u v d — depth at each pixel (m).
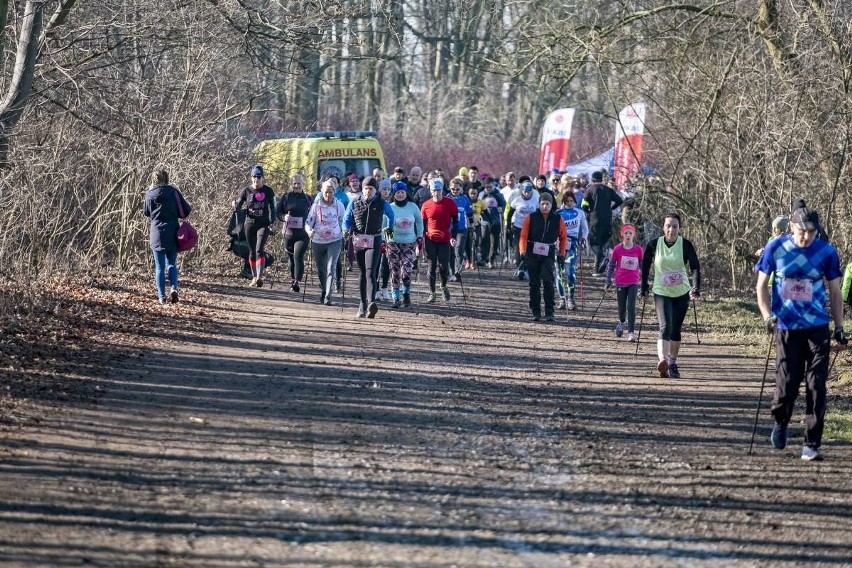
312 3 34.69
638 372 23.06
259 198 35.16
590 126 81.19
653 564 10.74
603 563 10.68
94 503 11.53
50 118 33.34
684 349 26.72
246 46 34.91
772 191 36.19
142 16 35.81
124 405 16.30
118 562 9.88
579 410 18.45
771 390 21.33
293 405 17.23
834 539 11.89
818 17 34.53
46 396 16.36
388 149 92.31
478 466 14.24
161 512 11.41
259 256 35.34
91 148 34.50
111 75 37.59
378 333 26.48
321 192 32.34
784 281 15.57
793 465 15.23
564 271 34.78
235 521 11.28
